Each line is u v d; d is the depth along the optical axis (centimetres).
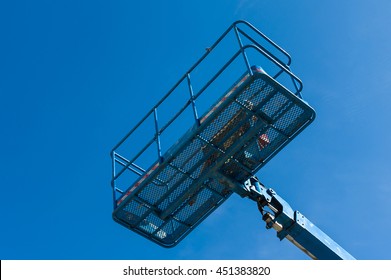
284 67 1201
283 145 1197
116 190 1309
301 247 1332
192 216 1289
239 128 1134
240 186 1228
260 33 1240
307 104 1135
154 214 1259
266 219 1278
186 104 1197
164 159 1173
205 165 1184
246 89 1089
